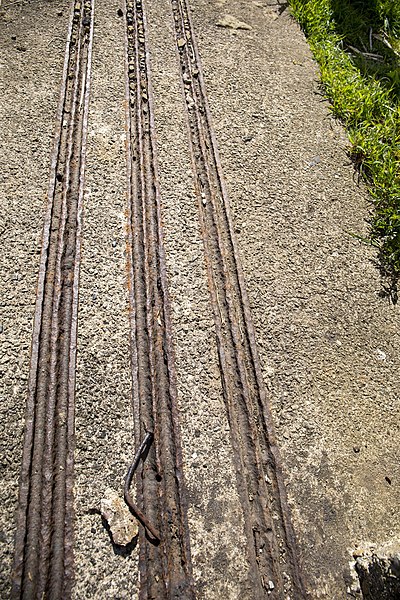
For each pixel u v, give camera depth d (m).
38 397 2.03
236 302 2.46
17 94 3.02
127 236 2.55
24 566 1.68
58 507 1.80
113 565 1.72
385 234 2.88
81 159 2.78
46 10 3.55
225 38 3.73
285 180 2.98
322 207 2.91
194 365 2.20
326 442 2.10
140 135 2.99
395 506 2.00
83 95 3.10
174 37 3.62
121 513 1.80
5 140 2.79
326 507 1.95
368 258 2.76
